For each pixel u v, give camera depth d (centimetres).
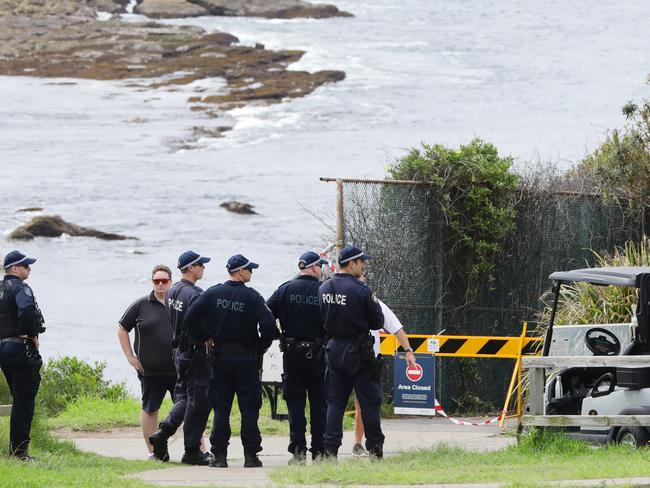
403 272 6253
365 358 4034
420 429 5506
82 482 3409
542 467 3569
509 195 6419
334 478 3450
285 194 19388
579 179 6781
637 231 6744
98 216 18162
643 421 3903
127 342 4394
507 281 6462
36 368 3991
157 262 15725
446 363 6309
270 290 13312
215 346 4109
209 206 18725
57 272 15138
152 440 4262
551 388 4631
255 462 4109
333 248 6178
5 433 4238
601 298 5816
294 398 4241
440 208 6309
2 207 18662
